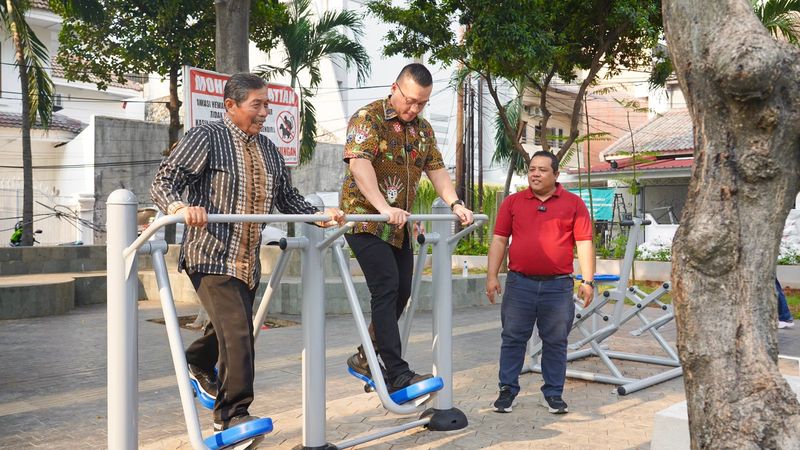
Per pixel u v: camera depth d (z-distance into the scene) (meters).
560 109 32.00
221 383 3.28
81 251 14.27
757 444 2.32
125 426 2.85
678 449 3.54
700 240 2.42
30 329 9.09
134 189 24.11
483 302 12.50
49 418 4.87
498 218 5.00
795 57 2.31
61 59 17.23
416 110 3.95
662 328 9.14
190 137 3.23
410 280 4.18
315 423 3.67
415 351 7.52
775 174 2.36
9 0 17.27
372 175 3.79
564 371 4.79
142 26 16.06
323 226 3.52
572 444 4.02
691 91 2.45
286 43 16.91
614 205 23.20
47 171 26.47
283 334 8.61
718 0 2.37
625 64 13.67
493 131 30.92
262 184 3.37
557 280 4.75
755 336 2.39
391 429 4.00
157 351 7.44
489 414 4.70
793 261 16.00
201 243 3.24
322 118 30.91
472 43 12.17
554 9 12.27
